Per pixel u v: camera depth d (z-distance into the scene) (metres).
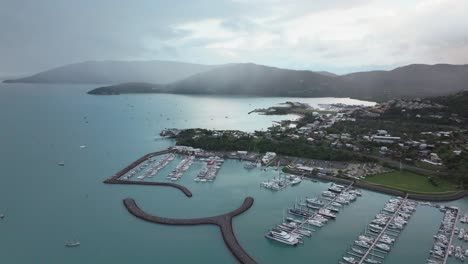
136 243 140.62
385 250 135.12
